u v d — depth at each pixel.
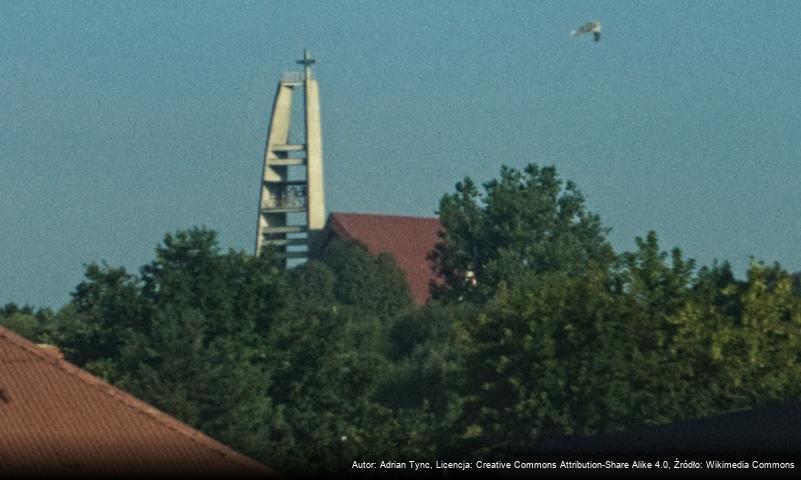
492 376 189.62
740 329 190.38
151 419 107.06
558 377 180.25
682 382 178.75
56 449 98.75
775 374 185.75
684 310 186.25
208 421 195.62
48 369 108.19
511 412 182.00
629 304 187.88
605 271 199.12
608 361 178.75
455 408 192.25
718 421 85.69
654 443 82.69
